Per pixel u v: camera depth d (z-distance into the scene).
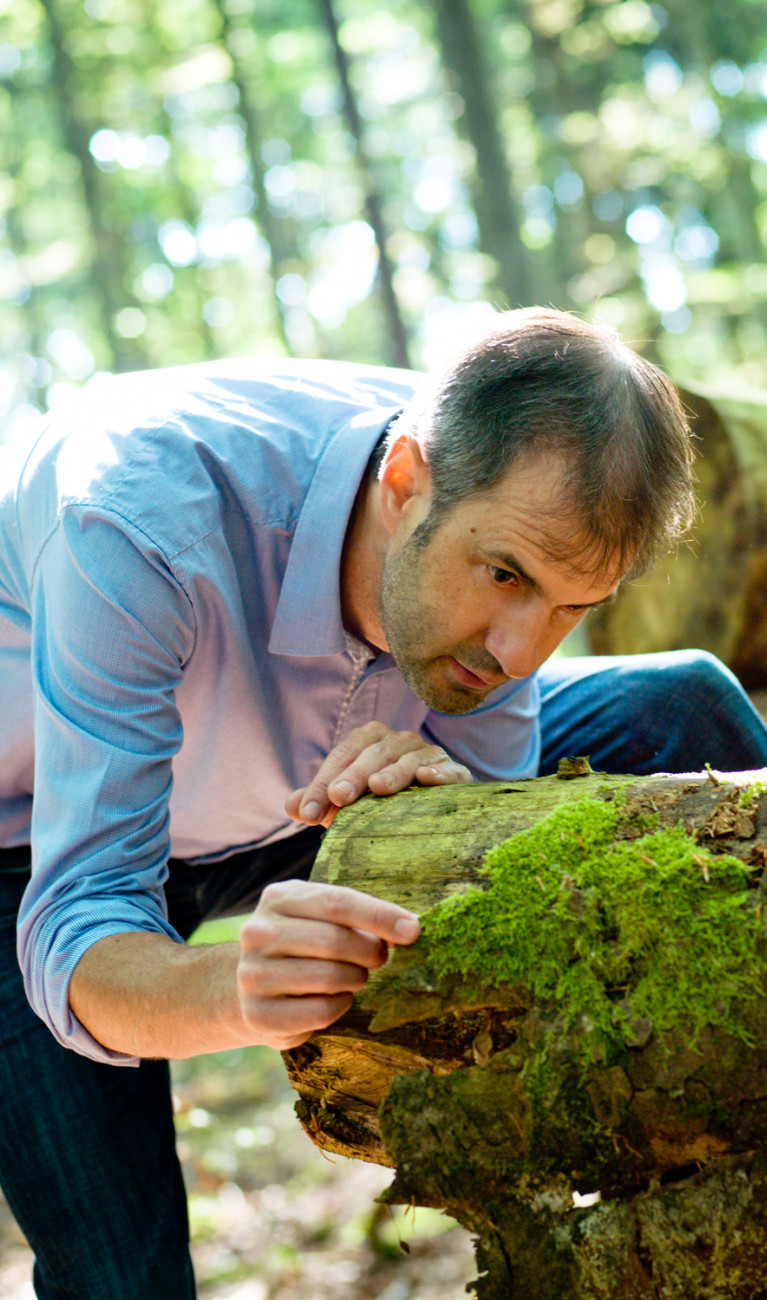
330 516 1.60
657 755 2.03
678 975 1.11
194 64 18.94
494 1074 1.14
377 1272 3.07
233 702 1.67
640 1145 1.10
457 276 20.12
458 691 1.51
